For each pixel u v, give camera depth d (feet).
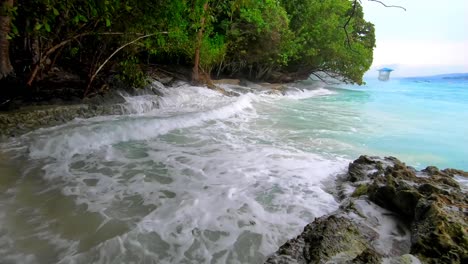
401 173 16.11
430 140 29.71
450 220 10.64
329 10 72.08
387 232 11.76
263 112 39.45
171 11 27.07
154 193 14.62
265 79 75.20
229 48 56.44
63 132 20.63
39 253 9.95
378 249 10.55
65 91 27.55
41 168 16.65
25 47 25.86
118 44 29.14
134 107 30.58
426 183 13.97
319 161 20.65
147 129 24.81
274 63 70.18
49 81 26.45
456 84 154.20
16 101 23.47
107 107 28.04
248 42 58.29
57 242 10.56
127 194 14.38
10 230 11.02
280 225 12.48
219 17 54.24
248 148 22.74
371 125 35.81
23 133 20.74
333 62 81.10
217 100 40.63
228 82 61.87
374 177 16.47
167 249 10.57
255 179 16.84
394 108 52.85
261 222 12.59
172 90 40.47
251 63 66.64
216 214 12.98
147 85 37.17
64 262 9.59
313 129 31.04
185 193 14.78
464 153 25.66
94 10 20.27
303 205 14.21
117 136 22.67
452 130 34.91
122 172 16.98
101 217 12.26
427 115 45.88
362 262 9.00
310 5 69.97
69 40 23.91
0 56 22.07
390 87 116.78
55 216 12.12
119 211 12.82
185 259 10.15
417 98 73.41
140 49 32.65
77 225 11.62
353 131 31.58
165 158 19.54
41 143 18.76
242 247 10.94
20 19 22.41
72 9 21.06
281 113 39.68
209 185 15.83
